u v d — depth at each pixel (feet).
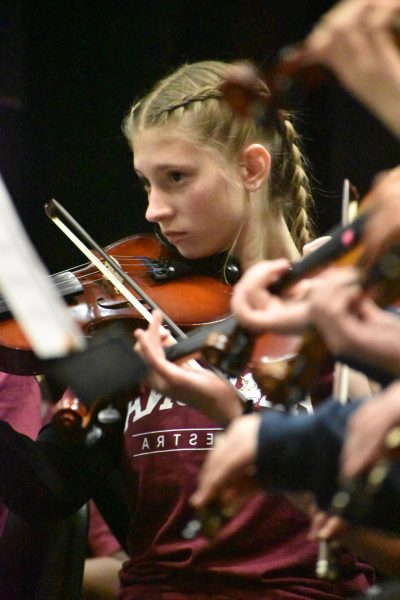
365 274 10.94
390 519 12.25
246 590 17.81
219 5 36.55
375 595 11.50
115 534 23.95
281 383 12.57
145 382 15.80
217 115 20.79
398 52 10.47
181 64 37.06
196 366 18.08
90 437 17.31
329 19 10.55
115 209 38.24
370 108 10.91
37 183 37.91
